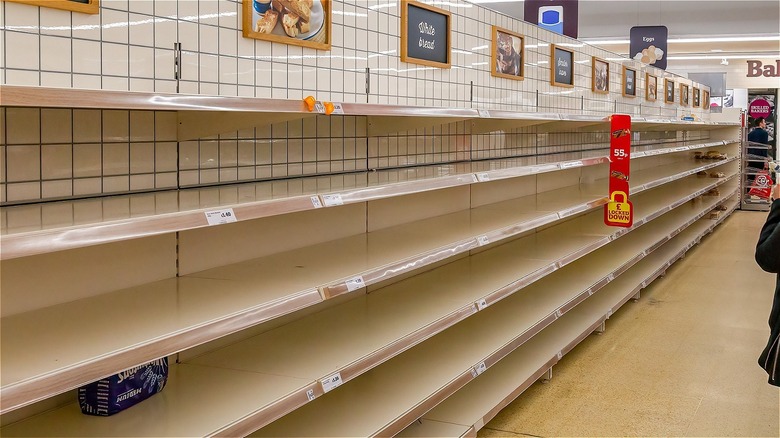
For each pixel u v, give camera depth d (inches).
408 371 131.6
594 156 222.1
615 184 207.5
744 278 296.7
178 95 70.8
